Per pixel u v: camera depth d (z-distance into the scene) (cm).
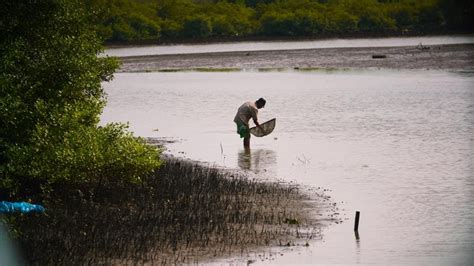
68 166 5869
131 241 5150
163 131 10388
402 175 7388
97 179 6362
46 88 6353
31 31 6569
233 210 5994
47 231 5288
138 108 13138
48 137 5925
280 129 10338
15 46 6288
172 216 5738
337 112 11919
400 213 6034
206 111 12450
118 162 6138
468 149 8656
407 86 15488
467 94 13862
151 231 5369
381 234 5488
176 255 4938
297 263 4862
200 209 5953
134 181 6259
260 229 5531
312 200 6406
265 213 5959
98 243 5078
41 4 6569
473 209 6125
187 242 5178
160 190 6425
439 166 7781
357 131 10069
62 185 6194
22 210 5644
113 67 7238
